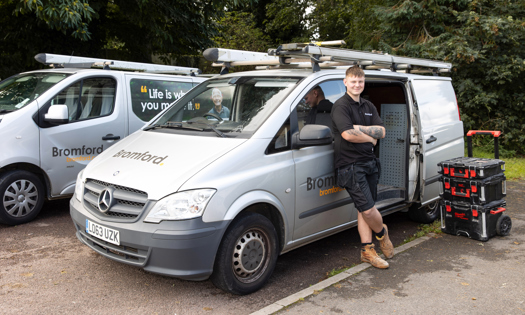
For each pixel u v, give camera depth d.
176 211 3.00
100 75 5.82
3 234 4.80
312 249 4.61
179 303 3.29
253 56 4.95
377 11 11.88
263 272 3.50
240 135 3.56
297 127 3.77
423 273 3.79
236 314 3.13
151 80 6.41
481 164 4.68
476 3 10.79
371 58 4.50
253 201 3.30
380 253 4.44
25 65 10.68
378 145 5.33
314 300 3.25
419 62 5.28
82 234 3.55
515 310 3.13
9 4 9.40
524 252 4.36
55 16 7.39
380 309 3.13
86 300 3.30
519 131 11.28
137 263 3.12
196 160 3.29
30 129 5.07
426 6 11.45
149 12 9.75
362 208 3.76
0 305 3.19
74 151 5.45
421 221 5.54
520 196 7.06
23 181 5.09
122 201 3.27
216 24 12.32
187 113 4.29
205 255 3.05
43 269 3.87
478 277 3.71
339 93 4.29
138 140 3.98
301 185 3.72
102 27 11.27
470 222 4.73
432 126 5.20
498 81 10.62
